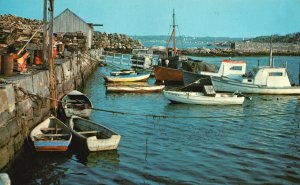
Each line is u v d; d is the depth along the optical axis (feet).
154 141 55.72
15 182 39.04
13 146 43.06
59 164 44.27
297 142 57.06
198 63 120.26
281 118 74.74
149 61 153.48
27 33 89.86
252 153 50.90
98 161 45.73
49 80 69.72
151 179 40.63
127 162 45.73
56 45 106.73
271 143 56.24
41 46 87.35
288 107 87.45
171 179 40.70
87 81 131.54
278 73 104.53
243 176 42.09
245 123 69.67
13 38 83.82
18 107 46.39
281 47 368.68
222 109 82.79
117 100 92.89
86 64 138.00
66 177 40.70
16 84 47.24
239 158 48.52
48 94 67.72
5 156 39.78
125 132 60.75
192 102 86.63
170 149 51.83
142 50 168.45
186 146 53.52
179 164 45.60
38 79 61.31
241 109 83.35
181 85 124.98
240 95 91.25
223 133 61.77
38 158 45.83
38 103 56.13
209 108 83.51
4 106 41.16
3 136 39.22
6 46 78.89
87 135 54.75
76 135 49.60
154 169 43.65
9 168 41.37
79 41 153.58
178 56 131.34
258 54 327.47
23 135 47.60
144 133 60.44
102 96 98.73
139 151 50.37
